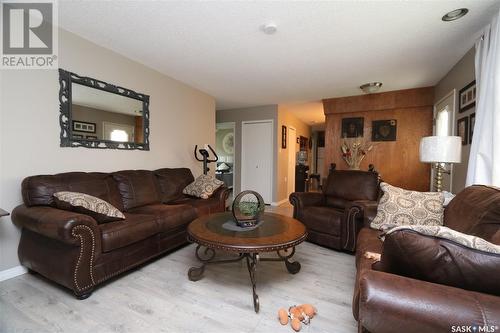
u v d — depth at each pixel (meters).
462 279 0.77
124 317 1.57
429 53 2.70
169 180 3.33
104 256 1.87
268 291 1.91
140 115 3.16
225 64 3.11
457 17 1.99
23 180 2.01
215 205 3.33
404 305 0.73
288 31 2.26
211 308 1.68
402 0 1.79
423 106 4.05
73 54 2.38
